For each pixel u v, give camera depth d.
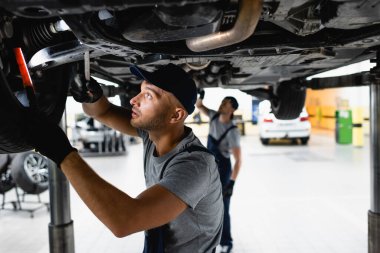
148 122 1.21
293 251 3.58
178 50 1.43
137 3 0.77
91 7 0.78
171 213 1.00
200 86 3.44
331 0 0.89
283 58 1.63
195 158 1.14
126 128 1.62
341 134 11.95
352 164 8.24
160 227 1.20
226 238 3.52
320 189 5.97
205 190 1.12
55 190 2.49
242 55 1.44
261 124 11.77
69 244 2.51
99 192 0.91
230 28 0.97
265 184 6.41
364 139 13.35
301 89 3.16
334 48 1.57
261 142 12.30
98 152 10.63
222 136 3.54
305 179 6.76
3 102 0.96
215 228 1.27
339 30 1.35
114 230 0.90
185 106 1.20
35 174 4.98
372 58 2.00
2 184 5.06
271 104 3.68
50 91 1.48
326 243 3.75
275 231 4.12
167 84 1.15
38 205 5.50
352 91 11.72
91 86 1.55
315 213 4.71
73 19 0.95
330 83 2.80
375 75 1.82
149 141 1.48
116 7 0.78
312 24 1.12
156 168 1.27
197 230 1.21
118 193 0.93
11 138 1.01
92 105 1.61
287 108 3.36
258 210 4.89
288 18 1.07
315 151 10.41
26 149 1.12
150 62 1.59
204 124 15.48
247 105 15.95
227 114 3.57
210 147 3.60
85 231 4.27
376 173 2.20
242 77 2.51
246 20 0.90
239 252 3.59
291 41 1.36
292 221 4.43
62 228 2.48
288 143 12.31
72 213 4.95
